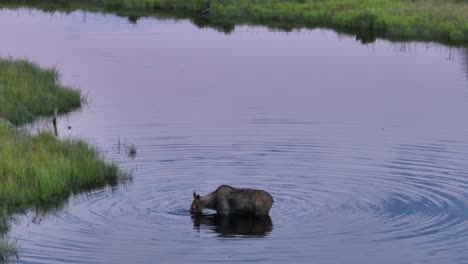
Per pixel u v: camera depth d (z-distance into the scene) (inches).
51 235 739.4
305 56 1797.5
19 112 1261.1
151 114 1250.6
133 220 778.2
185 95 1392.7
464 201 816.3
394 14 2287.2
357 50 1877.5
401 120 1186.0
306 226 753.0
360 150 1015.0
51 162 923.4
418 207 799.7
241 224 764.0
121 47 1930.4
